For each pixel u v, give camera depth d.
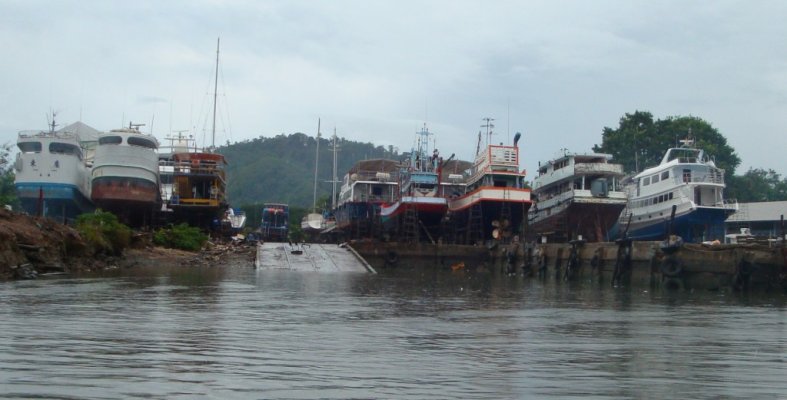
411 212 65.81
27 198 56.91
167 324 17.08
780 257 37.03
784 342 16.16
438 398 9.79
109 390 9.73
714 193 56.91
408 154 78.75
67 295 24.25
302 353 13.30
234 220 85.56
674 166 57.50
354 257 57.38
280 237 84.31
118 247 48.56
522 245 56.84
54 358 11.98
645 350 14.57
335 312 21.50
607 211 59.78
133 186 57.75
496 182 63.59
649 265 42.25
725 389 10.79
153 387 10.01
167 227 62.44
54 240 39.03
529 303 27.50
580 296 32.66
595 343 15.55
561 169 62.69
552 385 10.83
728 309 26.20
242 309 21.56
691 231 56.06
